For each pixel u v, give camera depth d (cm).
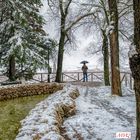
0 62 2347
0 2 2212
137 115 632
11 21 2259
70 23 2980
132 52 595
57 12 3075
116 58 1659
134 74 600
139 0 595
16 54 2206
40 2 2503
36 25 2514
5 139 871
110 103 1433
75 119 1086
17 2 2225
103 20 2745
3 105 1530
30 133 778
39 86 1966
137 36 596
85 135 894
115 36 1655
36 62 2320
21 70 2514
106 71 2644
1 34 2322
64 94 1431
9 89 1766
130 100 1518
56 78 2845
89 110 1240
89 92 1831
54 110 1026
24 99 1745
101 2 2434
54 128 819
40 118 921
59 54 2869
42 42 2522
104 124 1013
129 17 2814
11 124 1059
